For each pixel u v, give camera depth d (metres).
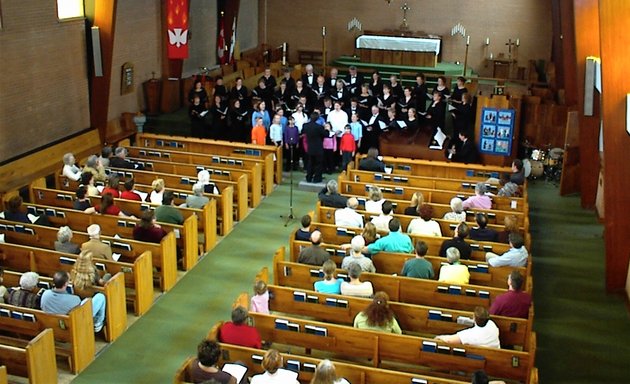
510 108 16.64
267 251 12.35
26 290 8.67
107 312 9.12
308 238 10.66
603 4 10.02
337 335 8.17
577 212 14.77
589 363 9.25
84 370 8.65
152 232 10.65
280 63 24.59
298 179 16.30
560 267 12.16
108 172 13.77
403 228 11.62
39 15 14.79
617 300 11.02
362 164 14.50
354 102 17.19
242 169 14.51
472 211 12.02
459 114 17.36
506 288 9.80
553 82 22.20
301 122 16.86
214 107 17.80
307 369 7.41
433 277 9.70
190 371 7.01
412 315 8.72
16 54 14.21
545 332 10.01
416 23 26.06
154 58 20.41
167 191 11.76
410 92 17.75
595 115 14.20
